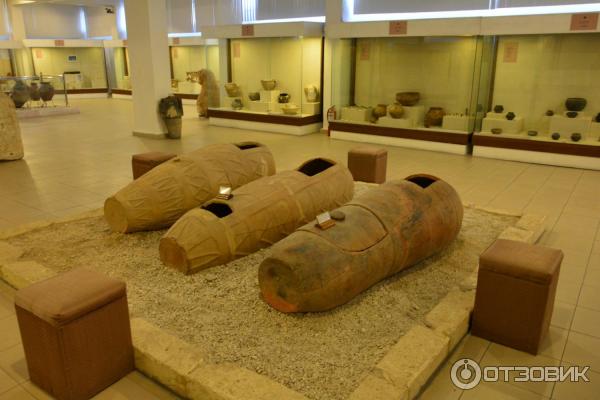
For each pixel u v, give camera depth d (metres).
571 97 8.37
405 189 3.92
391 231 3.54
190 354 2.72
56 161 8.32
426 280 3.80
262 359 2.76
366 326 3.12
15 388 2.72
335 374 2.64
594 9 8.09
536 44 8.48
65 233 4.68
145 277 3.74
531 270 2.88
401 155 8.96
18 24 20.16
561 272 4.18
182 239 3.72
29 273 3.70
